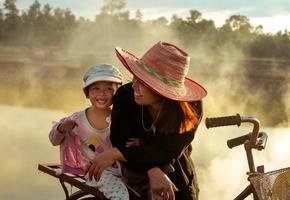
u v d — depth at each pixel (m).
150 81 2.74
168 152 2.79
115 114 2.96
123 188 3.02
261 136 3.15
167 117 2.82
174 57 2.78
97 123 3.28
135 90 2.82
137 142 2.89
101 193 3.03
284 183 3.01
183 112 2.83
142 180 3.08
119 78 3.31
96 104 3.28
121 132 2.95
